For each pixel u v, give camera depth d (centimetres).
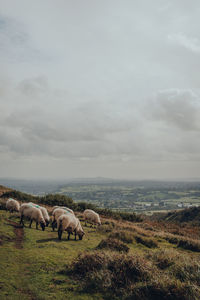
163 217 6103
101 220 2373
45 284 676
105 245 1151
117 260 828
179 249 1562
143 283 721
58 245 1110
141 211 12206
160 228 2658
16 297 579
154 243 1497
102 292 676
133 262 806
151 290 690
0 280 655
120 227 2023
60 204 3022
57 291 645
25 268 772
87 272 764
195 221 4447
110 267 809
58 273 764
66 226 1278
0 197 2970
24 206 1555
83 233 1361
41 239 1218
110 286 702
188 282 705
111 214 3172
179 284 700
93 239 1424
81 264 801
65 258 909
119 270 777
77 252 1018
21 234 1276
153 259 991
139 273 776
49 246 1071
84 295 645
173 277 779
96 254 870
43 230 1494
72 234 1441
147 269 799
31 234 1297
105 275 743
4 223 1471
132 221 3084
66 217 1289
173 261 933
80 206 3216
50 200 3100
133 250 1265
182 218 5159
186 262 877
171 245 1675
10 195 3120
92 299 629
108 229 1802
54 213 1584
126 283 721
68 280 720
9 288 620
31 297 595
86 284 702
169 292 667
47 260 864
